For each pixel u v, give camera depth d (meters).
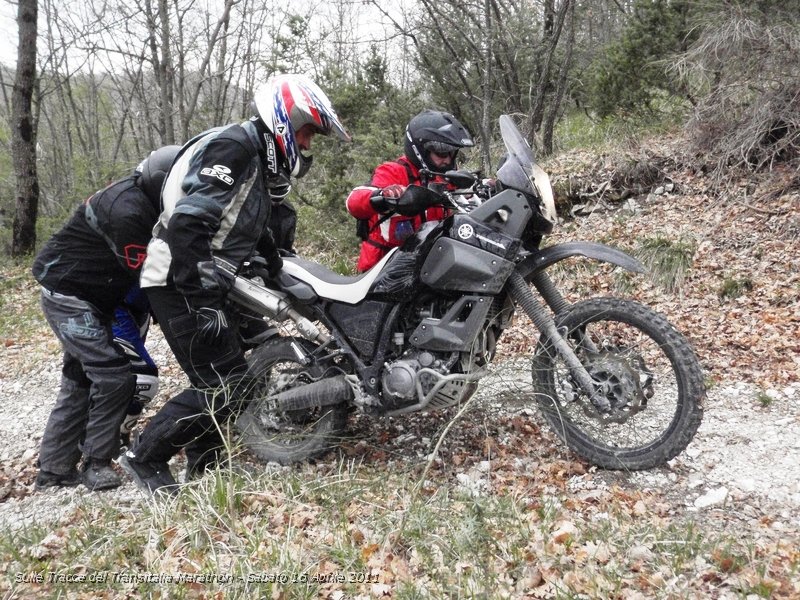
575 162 9.43
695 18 9.26
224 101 19.97
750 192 7.79
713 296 6.46
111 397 4.18
